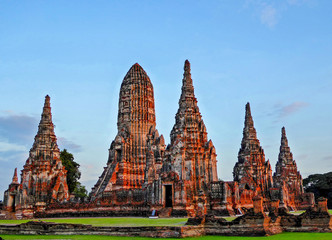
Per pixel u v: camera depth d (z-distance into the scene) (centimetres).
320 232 4203
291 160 15200
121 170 10769
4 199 9312
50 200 9969
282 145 15525
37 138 10812
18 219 8944
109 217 8306
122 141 11088
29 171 10275
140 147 11362
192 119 9419
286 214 4547
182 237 4084
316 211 4331
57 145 11019
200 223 4422
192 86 9938
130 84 11938
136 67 12206
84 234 4569
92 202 9362
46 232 4694
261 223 4144
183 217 7469
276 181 12669
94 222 5866
